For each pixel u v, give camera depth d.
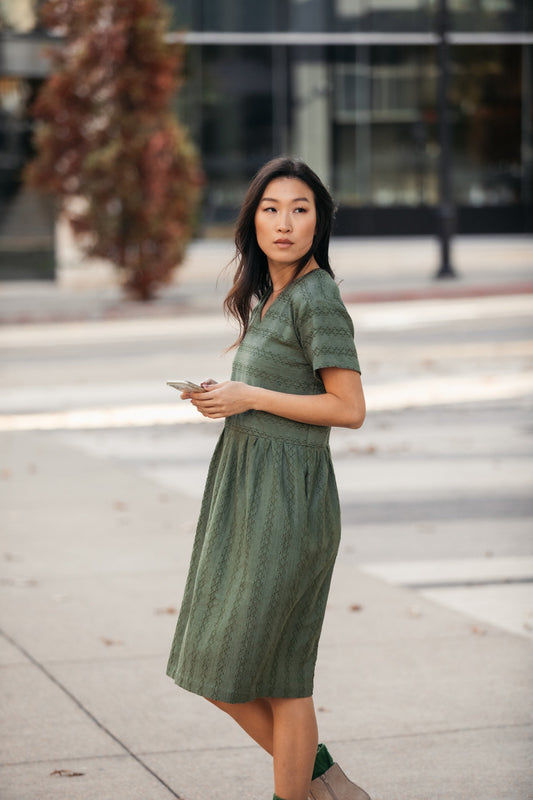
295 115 36.66
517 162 37.78
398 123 37.22
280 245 3.83
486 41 37.31
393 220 37.47
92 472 11.41
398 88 37.09
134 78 27.94
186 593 4.04
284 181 3.85
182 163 28.95
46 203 33.91
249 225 3.99
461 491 10.57
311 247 3.90
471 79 37.34
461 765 4.90
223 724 5.41
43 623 6.89
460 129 37.53
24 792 4.67
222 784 4.76
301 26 36.38
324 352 3.72
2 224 34.25
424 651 6.36
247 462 3.83
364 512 9.85
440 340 21.84
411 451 12.41
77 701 5.68
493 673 6.01
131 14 27.91
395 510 9.91
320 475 3.87
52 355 20.73
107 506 9.98
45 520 9.49
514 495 10.40
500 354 19.91
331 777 4.03
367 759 4.98
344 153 37.12
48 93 28.39
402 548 8.72
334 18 36.53
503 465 11.66
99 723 5.41
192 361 19.62
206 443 12.99
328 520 3.87
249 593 3.72
